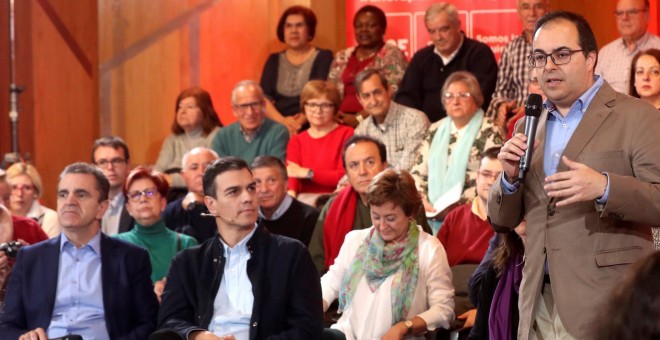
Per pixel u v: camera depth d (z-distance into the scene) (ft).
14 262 21.42
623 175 14.06
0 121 35.27
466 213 23.31
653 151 13.79
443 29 32.63
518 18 35.40
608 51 32.35
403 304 20.56
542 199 14.64
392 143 29.81
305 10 36.14
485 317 18.67
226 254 18.44
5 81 35.47
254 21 39.37
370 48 34.88
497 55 35.60
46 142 37.04
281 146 31.42
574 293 14.16
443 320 20.30
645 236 14.28
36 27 36.81
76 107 38.04
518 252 17.70
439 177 27.76
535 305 14.73
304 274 18.25
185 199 27.25
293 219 25.67
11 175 27.48
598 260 14.07
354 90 34.50
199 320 18.19
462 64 32.89
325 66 35.70
